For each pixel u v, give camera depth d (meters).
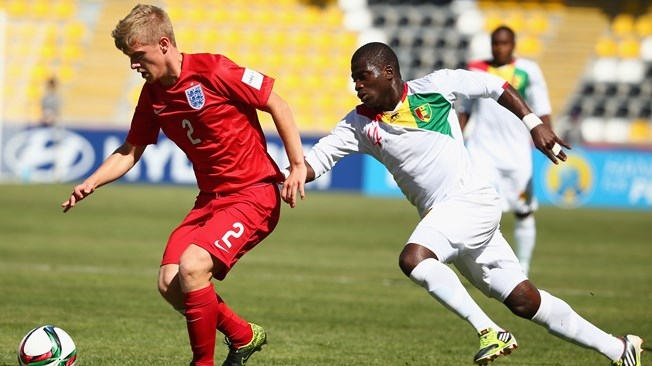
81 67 103.12
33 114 101.56
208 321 18.20
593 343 19.81
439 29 102.25
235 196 18.73
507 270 19.81
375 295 34.16
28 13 106.94
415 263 18.77
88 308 29.47
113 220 59.66
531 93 35.75
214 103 18.05
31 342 18.64
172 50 17.88
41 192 76.44
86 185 19.12
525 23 100.62
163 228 55.97
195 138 18.47
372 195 84.00
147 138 19.64
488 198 19.67
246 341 19.48
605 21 99.94
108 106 100.38
